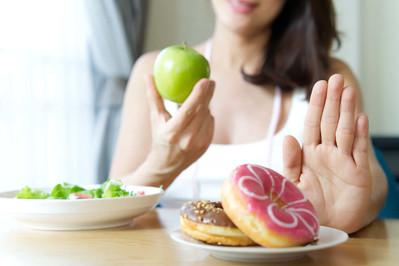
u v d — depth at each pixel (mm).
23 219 674
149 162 938
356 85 1271
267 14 1151
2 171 1557
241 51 1289
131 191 791
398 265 520
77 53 1876
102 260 538
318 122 645
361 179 638
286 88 1245
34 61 1654
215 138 1254
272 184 554
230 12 1163
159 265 519
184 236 570
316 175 659
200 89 807
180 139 883
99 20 1947
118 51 2031
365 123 626
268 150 1196
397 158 2561
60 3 1767
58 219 662
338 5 2609
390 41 2686
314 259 542
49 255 559
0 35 1531
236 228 539
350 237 652
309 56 1208
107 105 2031
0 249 585
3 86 1544
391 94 2699
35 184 1641
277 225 512
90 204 659
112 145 2043
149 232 671
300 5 1202
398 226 731
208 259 541
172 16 2664
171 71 833
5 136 1552
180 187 1229
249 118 1256
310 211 544
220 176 1204
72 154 1853
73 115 1861
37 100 1673
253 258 525
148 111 1322
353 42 2617
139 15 2254
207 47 1358
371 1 2689
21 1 1602
